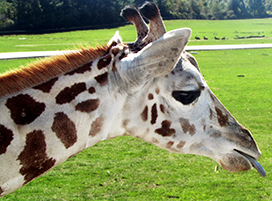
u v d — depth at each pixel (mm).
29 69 2170
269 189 6195
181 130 2436
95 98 2219
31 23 60750
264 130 9242
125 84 2219
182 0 79438
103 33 54281
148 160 7332
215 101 2549
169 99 2348
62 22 63438
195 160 7379
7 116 2018
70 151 2195
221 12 89438
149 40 2279
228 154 2625
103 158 7402
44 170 2139
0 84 2082
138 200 5703
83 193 5895
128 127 2385
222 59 24516
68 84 2193
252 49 30938
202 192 6027
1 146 1963
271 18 92250
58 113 2125
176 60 1994
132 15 2447
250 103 12078
